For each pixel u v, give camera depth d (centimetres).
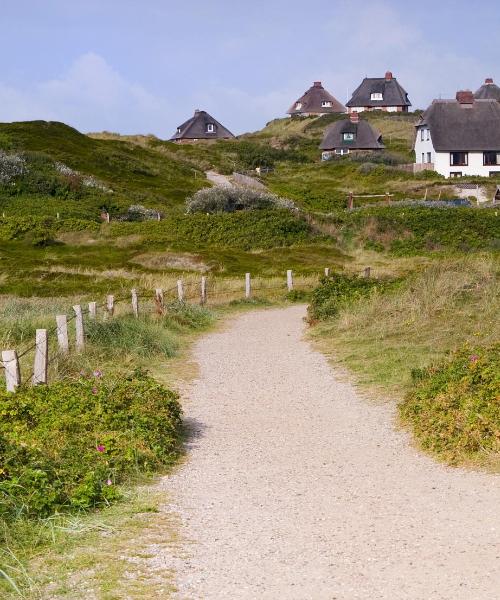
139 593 606
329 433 1111
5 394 1103
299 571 641
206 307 2666
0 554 676
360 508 795
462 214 4581
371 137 10812
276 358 1731
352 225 4662
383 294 2152
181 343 1961
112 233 4675
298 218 4716
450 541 692
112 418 1032
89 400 1102
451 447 954
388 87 14612
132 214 5672
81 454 920
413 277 2209
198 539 721
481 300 1842
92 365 1539
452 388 1077
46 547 700
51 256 4078
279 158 10269
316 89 15300
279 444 1064
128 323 1888
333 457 991
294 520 767
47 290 3045
